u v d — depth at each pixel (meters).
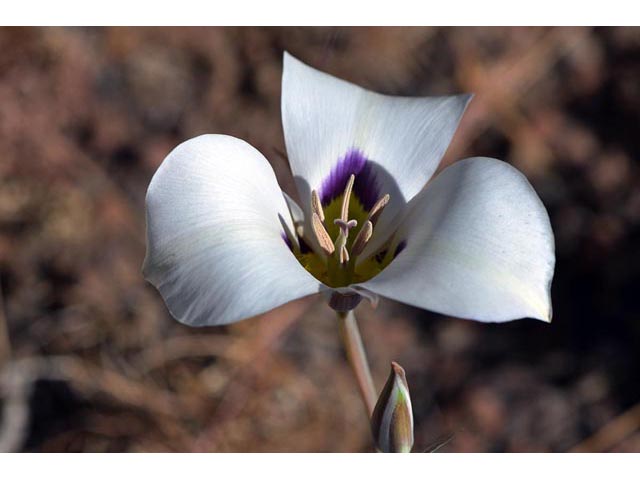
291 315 0.41
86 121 0.44
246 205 0.22
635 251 0.43
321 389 0.41
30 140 0.42
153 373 0.40
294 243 0.24
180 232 0.21
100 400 0.40
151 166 0.43
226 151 0.23
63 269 0.41
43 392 0.40
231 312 0.20
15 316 0.41
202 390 0.40
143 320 0.41
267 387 0.40
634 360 0.42
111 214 0.42
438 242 0.22
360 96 0.25
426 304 0.20
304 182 0.25
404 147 0.25
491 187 0.22
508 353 0.42
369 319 0.42
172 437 0.39
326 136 0.25
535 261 0.21
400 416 0.23
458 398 0.41
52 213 0.42
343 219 0.24
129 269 0.41
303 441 0.40
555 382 0.41
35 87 0.44
